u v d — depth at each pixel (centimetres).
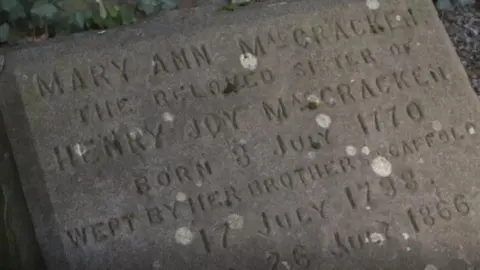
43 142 108
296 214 112
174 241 107
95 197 106
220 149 113
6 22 125
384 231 114
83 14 126
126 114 112
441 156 120
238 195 111
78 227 104
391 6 128
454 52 128
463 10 162
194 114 114
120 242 105
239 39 120
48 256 103
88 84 112
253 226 110
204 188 110
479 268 116
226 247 108
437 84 125
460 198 119
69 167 107
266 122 116
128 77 114
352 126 119
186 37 118
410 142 120
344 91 120
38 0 123
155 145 111
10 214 104
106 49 115
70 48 114
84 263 103
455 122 123
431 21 129
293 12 124
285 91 118
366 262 112
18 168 106
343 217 114
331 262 111
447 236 116
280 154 115
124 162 109
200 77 116
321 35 123
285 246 110
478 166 121
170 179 110
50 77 111
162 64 116
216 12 122
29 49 113
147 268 105
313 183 114
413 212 116
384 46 125
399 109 121
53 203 105
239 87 117
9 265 101
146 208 107
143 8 130
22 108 109
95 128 110
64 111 110
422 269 114
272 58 120
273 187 113
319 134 117
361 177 116
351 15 126
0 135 108
